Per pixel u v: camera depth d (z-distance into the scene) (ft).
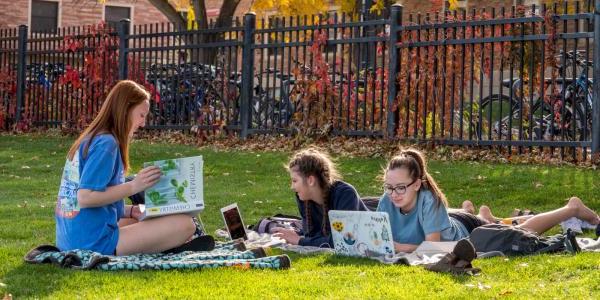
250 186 37.47
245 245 22.97
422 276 19.12
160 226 21.36
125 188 20.75
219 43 53.31
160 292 17.51
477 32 43.39
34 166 45.24
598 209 30.76
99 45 60.70
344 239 22.27
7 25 103.60
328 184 24.00
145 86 57.47
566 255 21.33
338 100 47.80
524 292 17.54
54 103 64.95
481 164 39.65
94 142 20.75
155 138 55.88
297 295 17.29
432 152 42.73
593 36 38.81
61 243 21.29
